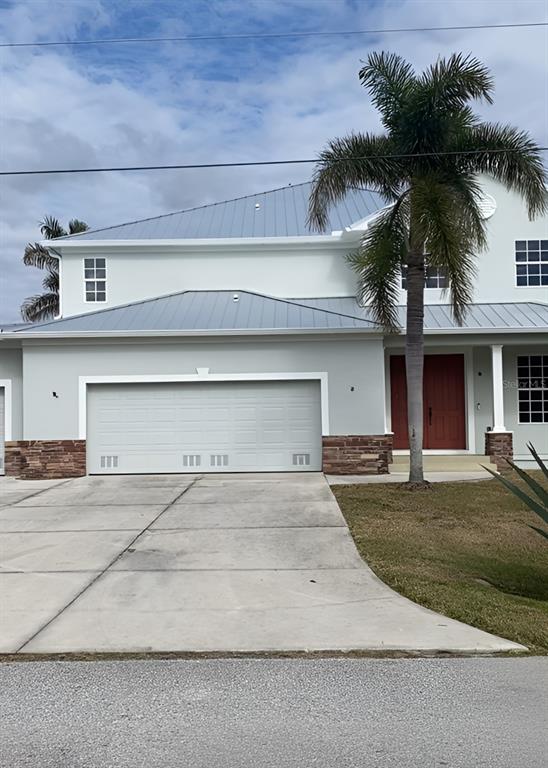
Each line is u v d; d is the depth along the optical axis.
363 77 13.78
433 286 20.06
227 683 5.40
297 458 16.81
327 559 9.25
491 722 4.63
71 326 17.19
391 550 9.67
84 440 16.75
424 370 19.48
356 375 16.64
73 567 8.93
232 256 20.98
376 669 5.68
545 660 5.90
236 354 16.77
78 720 4.74
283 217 22.91
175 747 4.31
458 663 5.82
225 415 16.89
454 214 12.87
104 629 6.70
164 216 23.66
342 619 6.93
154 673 5.64
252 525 11.20
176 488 14.79
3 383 17.70
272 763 4.09
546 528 11.32
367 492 13.94
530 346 19.34
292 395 16.84
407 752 4.21
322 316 17.67
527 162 13.30
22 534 10.80
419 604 7.45
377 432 16.55
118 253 21.00
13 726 4.65
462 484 15.11
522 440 19.25
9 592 7.92
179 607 7.34
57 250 21.06
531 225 20.02
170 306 18.94
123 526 11.25
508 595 8.00
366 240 14.58
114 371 16.84
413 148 13.54
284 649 6.16
